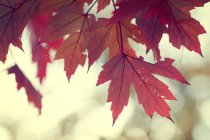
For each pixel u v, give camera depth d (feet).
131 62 2.08
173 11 1.88
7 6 1.97
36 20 2.42
